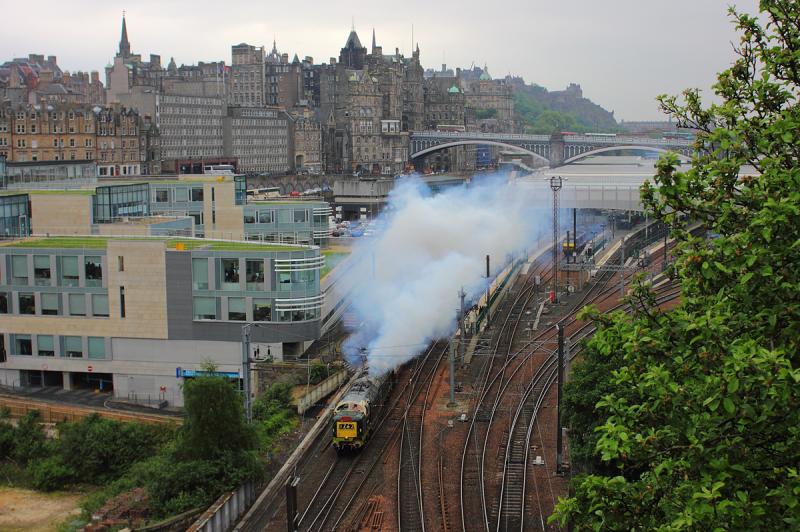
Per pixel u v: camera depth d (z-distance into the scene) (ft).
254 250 298.76
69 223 374.43
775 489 87.86
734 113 107.45
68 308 305.32
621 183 511.40
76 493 225.35
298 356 306.35
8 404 281.74
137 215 416.67
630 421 99.14
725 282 99.30
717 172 104.06
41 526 203.92
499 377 291.99
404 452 228.02
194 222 419.33
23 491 226.17
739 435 90.12
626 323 104.99
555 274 397.60
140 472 216.95
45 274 305.94
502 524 184.96
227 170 534.37
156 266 298.97
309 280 303.68
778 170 98.07
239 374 299.38
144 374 302.66
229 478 197.98
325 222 456.04
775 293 93.20
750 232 94.07
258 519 195.00
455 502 196.03
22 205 371.15
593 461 196.03
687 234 104.42
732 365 85.15
